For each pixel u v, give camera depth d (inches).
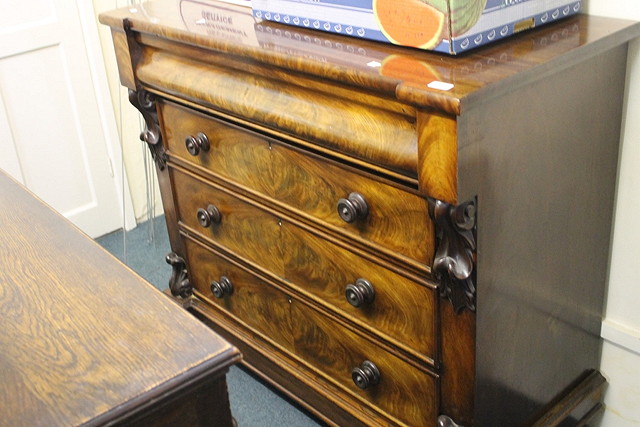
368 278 61.8
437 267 53.2
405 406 64.3
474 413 57.7
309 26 63.4
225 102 66.2
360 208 58.3
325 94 57.7
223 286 80.8
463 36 52.7
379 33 57.6
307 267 68.2
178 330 38.5
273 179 67.2
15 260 45.9
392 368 63.9
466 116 46.7
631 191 65.9
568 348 67.6
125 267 44.4
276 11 66.0
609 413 75.9
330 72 53.6
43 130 111.0
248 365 82.9
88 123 114.4
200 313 87.7
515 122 51.1
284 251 70.2
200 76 68.8
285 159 64.6
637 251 67.4
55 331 39.0
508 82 48.1
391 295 60.3
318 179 62.1
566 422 70.1
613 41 55.9
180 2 79.2
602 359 73.9
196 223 81.9
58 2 106.0
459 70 50.3
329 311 68.0
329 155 60.1
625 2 59.7
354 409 69.8
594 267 67.3
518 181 53.6
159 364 36.2
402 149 52.1
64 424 33.0
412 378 62.1
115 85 114.7
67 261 45.5
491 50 54.3
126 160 120.0
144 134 81.3
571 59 52.4
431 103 46.4
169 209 85.3
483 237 52.3
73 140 114.1
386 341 62.6
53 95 110.1
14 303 41.6
